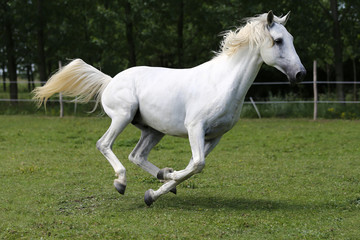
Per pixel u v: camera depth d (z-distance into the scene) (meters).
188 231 4.91
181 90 5.69
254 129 14.84
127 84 6.05
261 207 5.95
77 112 19.56
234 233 4.86
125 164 9.27
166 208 5.89
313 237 4.71
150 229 4.98
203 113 5.49
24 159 9.70
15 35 22.70
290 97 20.92
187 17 22.95
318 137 12.99
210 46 22.17
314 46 20.19
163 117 5.79
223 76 5.56
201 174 8.22
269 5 18.55
